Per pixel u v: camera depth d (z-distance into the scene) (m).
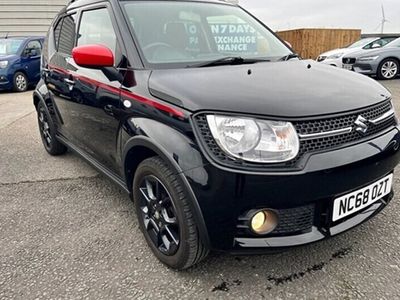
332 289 1.97
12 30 12.70
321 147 1.84
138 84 2.21
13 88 9.86
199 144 1.79
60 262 2.29
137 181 2.30
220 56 2.63
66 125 3.58
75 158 4.26
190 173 1.81
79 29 3.19
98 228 2.68
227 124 1.76
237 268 2.17
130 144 2.23
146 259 2.29
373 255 2.23
